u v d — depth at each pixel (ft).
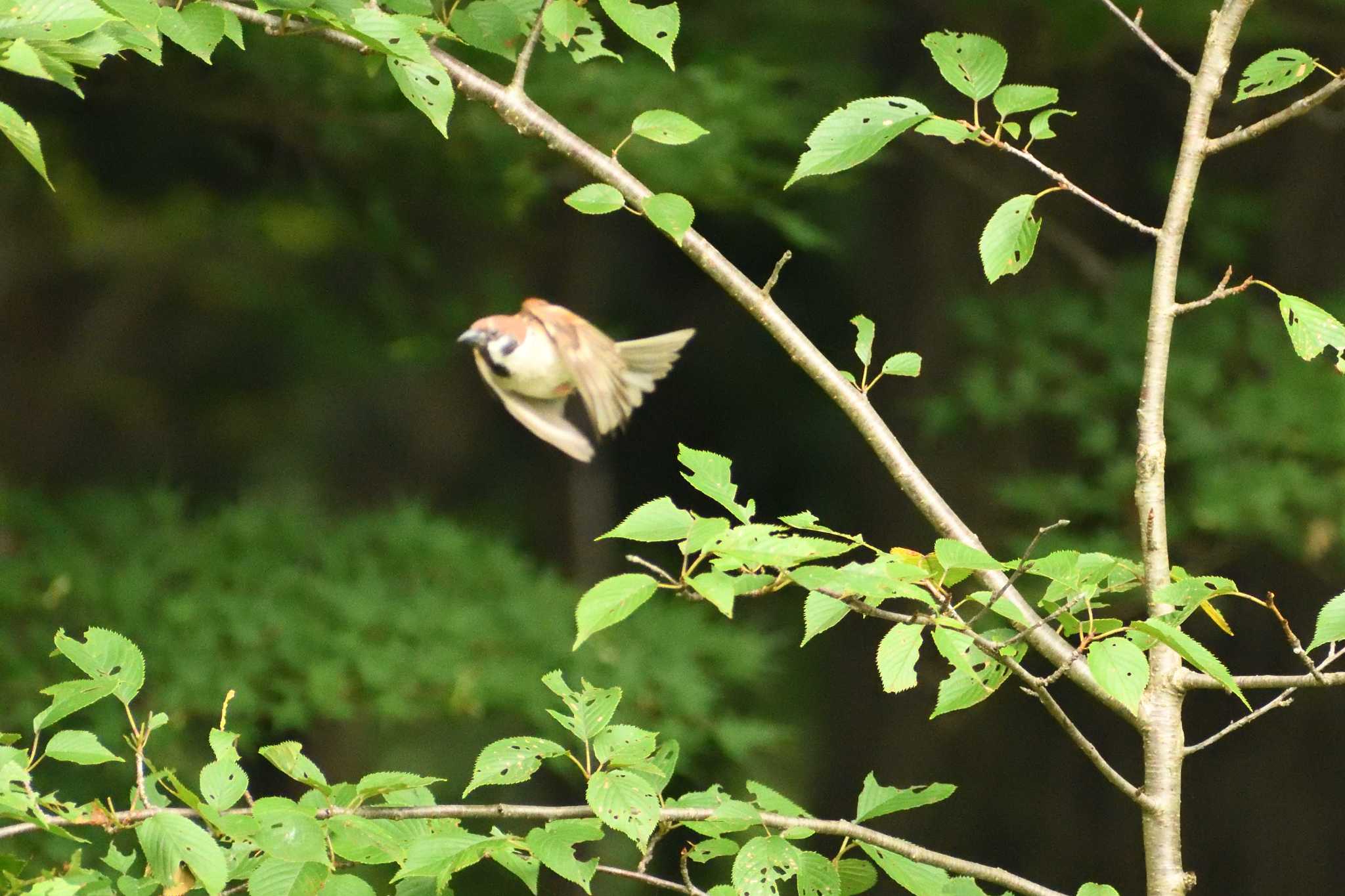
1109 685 11.41
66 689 12.77
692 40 37.09
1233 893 47.37
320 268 48.44
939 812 49.96
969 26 42.42
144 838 11.76
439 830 13.03
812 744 51.21
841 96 41.55
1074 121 47.93
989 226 13.58
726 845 13.69
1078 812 49.24
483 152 34.22
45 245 53.01
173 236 51.01
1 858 12.63
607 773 12.88
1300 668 46.03
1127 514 39.70
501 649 33.50
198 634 31.94
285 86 32.78
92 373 57.26
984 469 45.73
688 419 61.21
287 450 60.34
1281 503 37.24
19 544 36.01
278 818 12.26
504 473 62.95
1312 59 13.73
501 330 17.46
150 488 40.98
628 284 60.44
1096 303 45.16
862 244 53.42
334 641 32.17
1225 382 42.50
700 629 35.99
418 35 13.91
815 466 59.21
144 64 32.63
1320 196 45.73
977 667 13.47
